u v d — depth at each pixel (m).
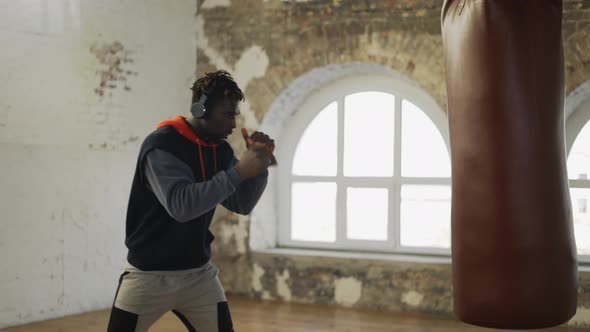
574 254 2.91
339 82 5.84
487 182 2.82
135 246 2.69
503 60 2.77
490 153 2.80
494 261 2.81
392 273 5.23
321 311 5.22
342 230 5.82
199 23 6.04
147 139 2.66
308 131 6.01
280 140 6.09
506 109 2.77
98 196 5.29
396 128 5.63
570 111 5.13
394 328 4.69
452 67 2.97
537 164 2.77
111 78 5.37
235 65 5.88
